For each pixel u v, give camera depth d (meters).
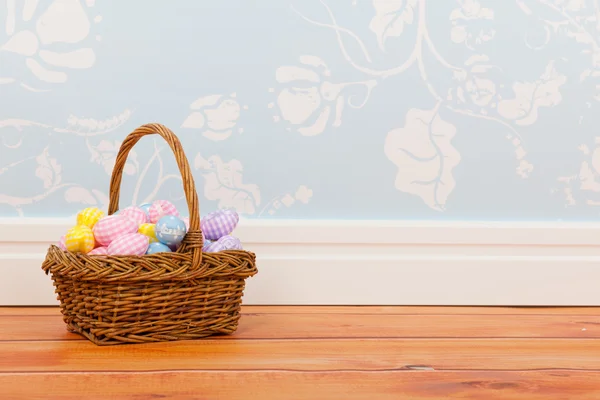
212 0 1.91
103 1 1.89
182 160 1.58
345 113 1.94
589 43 1.99
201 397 1.37
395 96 1.95
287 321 1.77
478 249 1.95
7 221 1.86
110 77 1.89
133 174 1.90
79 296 1.58
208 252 1.61
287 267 1.91
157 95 1.90
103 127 1.89
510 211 1.98
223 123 1.92
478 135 1.97
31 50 1.88
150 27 1.90
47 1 1.88
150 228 1.64
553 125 1.99
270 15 1.92
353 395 1.39
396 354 1.57
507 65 1.97
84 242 1.61
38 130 1.88
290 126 1.93
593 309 1.94
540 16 1.98
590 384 1.44
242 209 1.93
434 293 1.94
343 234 1.92
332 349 1.59
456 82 1.97
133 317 1.58
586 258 1.96
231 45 1.92
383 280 1.93
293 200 1.94
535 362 1.54
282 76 1.93
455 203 1.97
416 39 1.96
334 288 1.92
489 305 1.95
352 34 1.94
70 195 1.89
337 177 1.94
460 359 1.55
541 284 1.96
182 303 1.60
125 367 1.48
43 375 1.44
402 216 1.96
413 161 1.96
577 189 1.99
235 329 1.66
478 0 1.97
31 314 1.80
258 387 1.41
